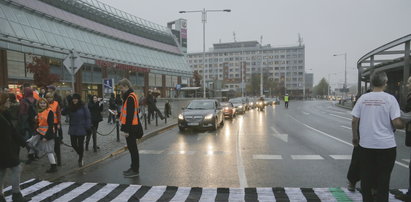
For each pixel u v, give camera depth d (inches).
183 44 4010.8
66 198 187.2
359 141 161.0
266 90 3964.1
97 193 196.1
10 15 1067.9
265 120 782.5
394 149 148.1
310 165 271.6
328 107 1708.9
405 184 211.3
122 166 273.0
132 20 2041.1
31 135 268.4
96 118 325.7
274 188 202.7
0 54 983.6
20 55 1067.3
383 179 149.3
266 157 307.3
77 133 257.9
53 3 1364.4
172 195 191.9
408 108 173.3
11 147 173.8
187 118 535.8
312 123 692.7
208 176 237.3
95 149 325.1
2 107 176.7
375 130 149.3
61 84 1259.8
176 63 2337.6
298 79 5265.8
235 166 269.0
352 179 193.3
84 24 1529.3
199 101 615.8
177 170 256.4
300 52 5270.7
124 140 403.2
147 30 2158.0
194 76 3142.2
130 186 210.4
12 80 1029.8
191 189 203.3
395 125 144.9
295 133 504.1
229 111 799.1
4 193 194.5
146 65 1924.2
